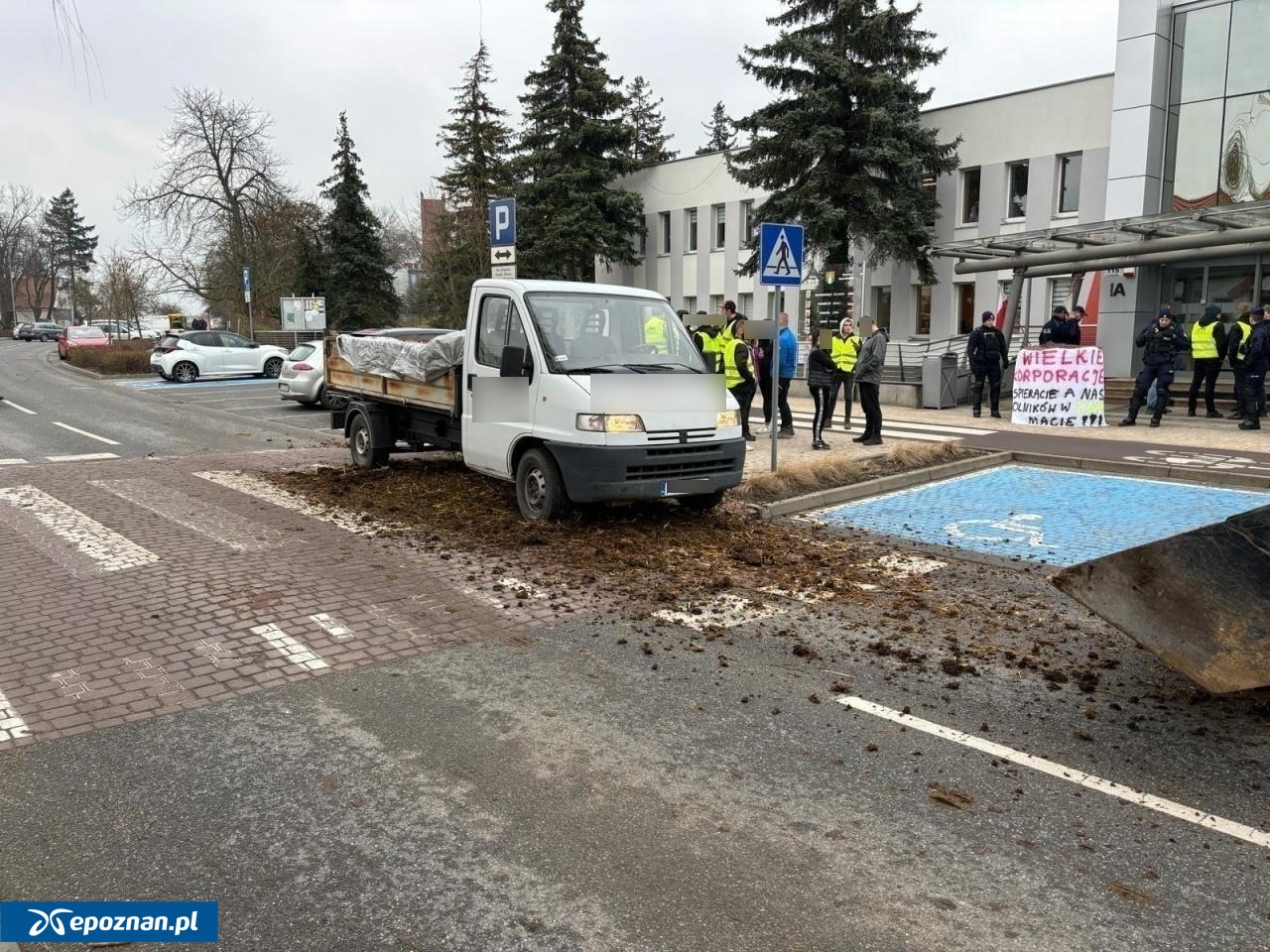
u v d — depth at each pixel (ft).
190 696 15.33
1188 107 70.54
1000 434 47.98
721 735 14.02
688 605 20.45
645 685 15.93
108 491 33.17
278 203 151.12
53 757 13.19
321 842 11.05
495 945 9.21
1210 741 13.94
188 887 10.16
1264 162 67.31
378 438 36.06
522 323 27.20
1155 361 49.52
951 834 11.31
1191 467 36.24
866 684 16.07
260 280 148.05
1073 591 15.05
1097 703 15.31
